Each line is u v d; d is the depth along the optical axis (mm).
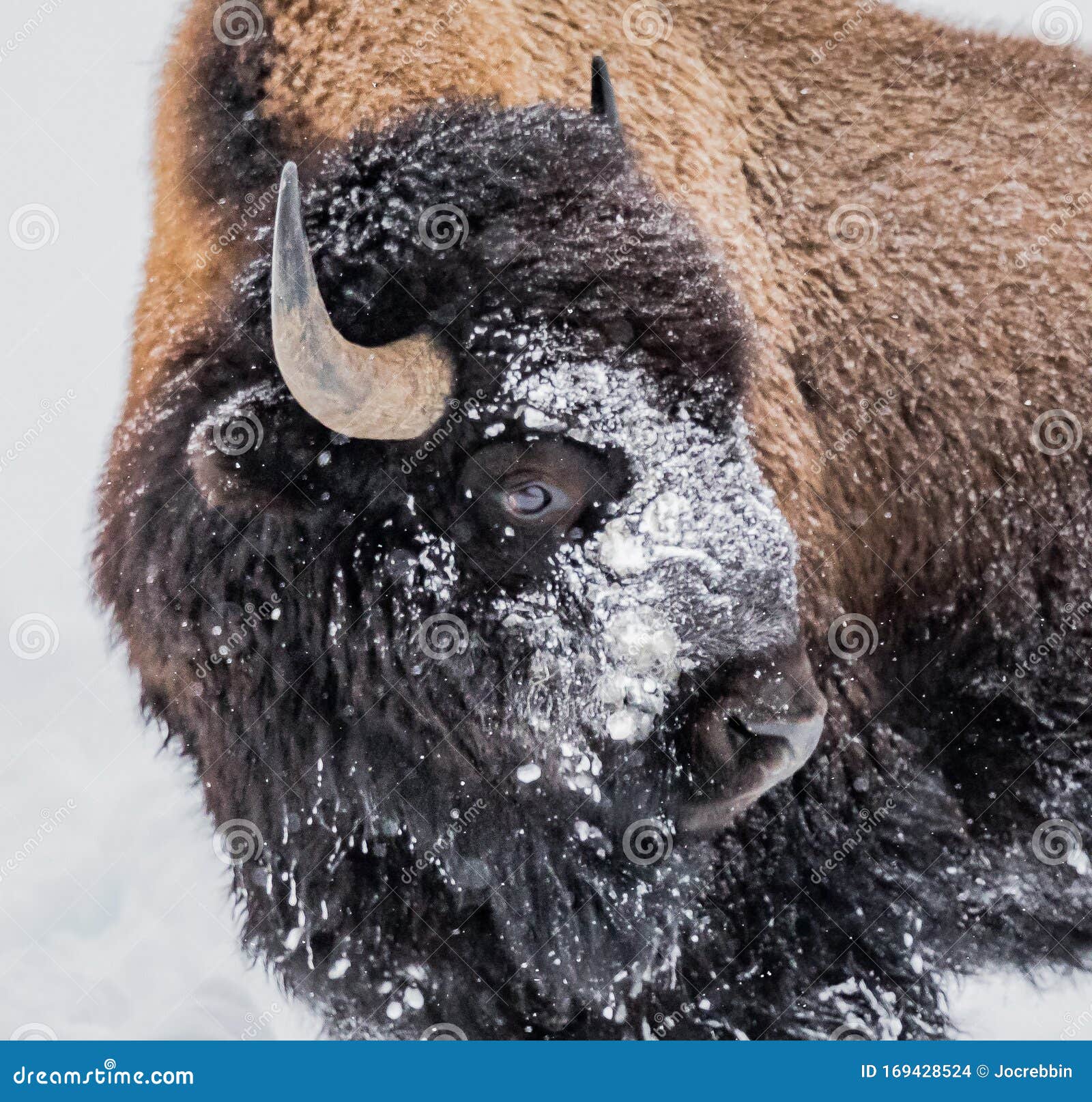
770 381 12492
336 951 9984
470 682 9125
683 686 8867
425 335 8453
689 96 13336
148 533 9547
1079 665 13141
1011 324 13742
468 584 8953
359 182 9039
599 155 9047
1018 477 13648
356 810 9750
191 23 12141
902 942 11594
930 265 13727
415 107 10500
